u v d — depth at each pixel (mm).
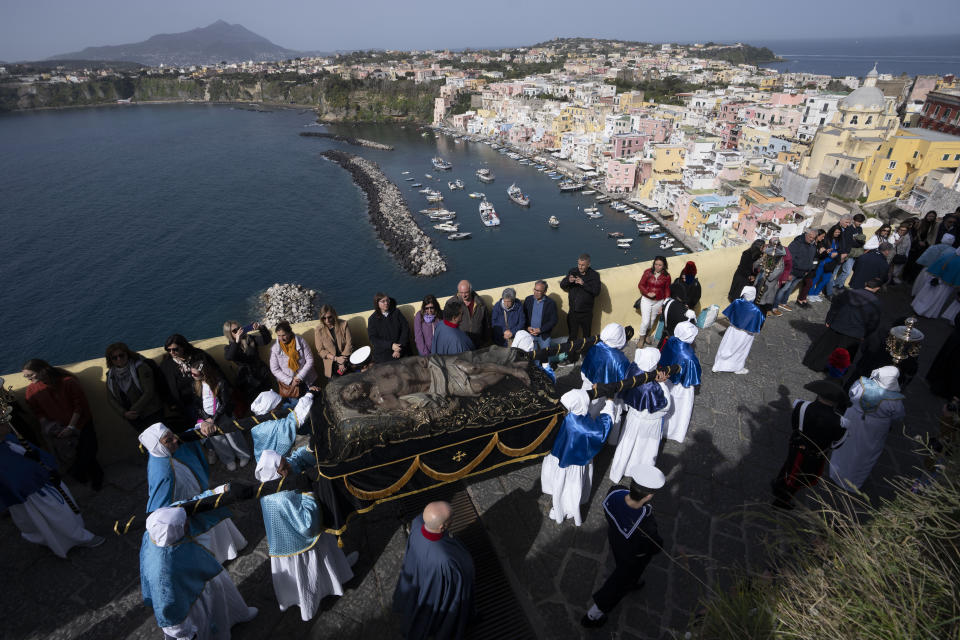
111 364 5691
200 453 5086
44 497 4812
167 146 161500
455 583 3812
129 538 5344
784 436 6699
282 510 4066
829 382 4824
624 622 4453
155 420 5980
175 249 86625
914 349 6570
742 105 127000
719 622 3150
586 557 5047
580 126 143500
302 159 142750
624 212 103312
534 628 4410
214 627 4141
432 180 124812
